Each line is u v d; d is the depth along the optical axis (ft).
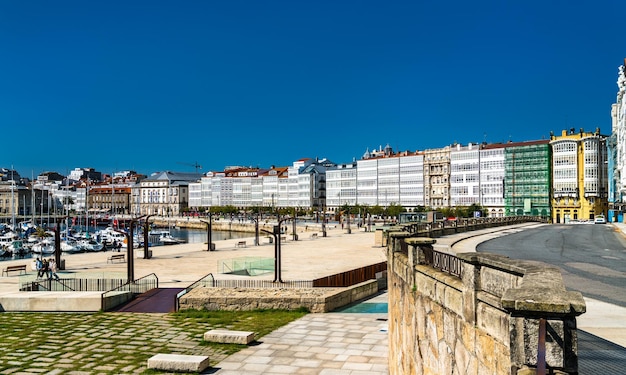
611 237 188.44
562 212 460.14
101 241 337.31
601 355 36.96
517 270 24.29
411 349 44.34
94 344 74.79
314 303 95.55
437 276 35.78
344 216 581.53
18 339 77.56
